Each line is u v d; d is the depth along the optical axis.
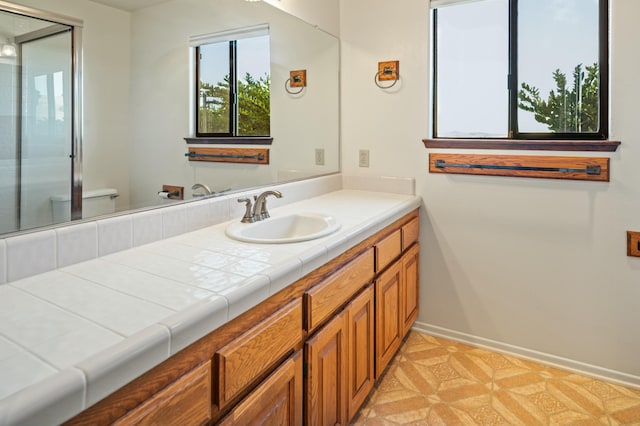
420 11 2.37
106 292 0.95
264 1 2.00
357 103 2.61
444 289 2.47
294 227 1.88
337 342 1.46
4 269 1.02
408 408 1.87
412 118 2.45
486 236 2.32
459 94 2.40
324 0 2.45
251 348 1.01
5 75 1.04
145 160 1.44
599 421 1.78
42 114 1.13
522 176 2.19
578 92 2.12
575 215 2.09
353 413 1.61
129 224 1.32
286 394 1.19
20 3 1.07
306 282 1.28
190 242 1.42
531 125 2.24
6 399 0.55
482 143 2.25
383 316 1.91
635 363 2.03
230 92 1.83
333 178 2.60
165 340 0.76
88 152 1.26
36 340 0.73
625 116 1.93
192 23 1.62
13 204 1.07
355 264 1.59
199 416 0.86
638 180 1.93
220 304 0.90
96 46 1.27
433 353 2.34
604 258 2.05
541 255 2.19
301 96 2.29
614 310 2.05
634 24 1.88
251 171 1.96
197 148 1.67
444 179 2.40
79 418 0.64
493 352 2.35
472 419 1.79
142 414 0.73
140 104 1.42
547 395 1.96
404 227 2.18
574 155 2.05
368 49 2.54
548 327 2.21
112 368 0.67
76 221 1.21
